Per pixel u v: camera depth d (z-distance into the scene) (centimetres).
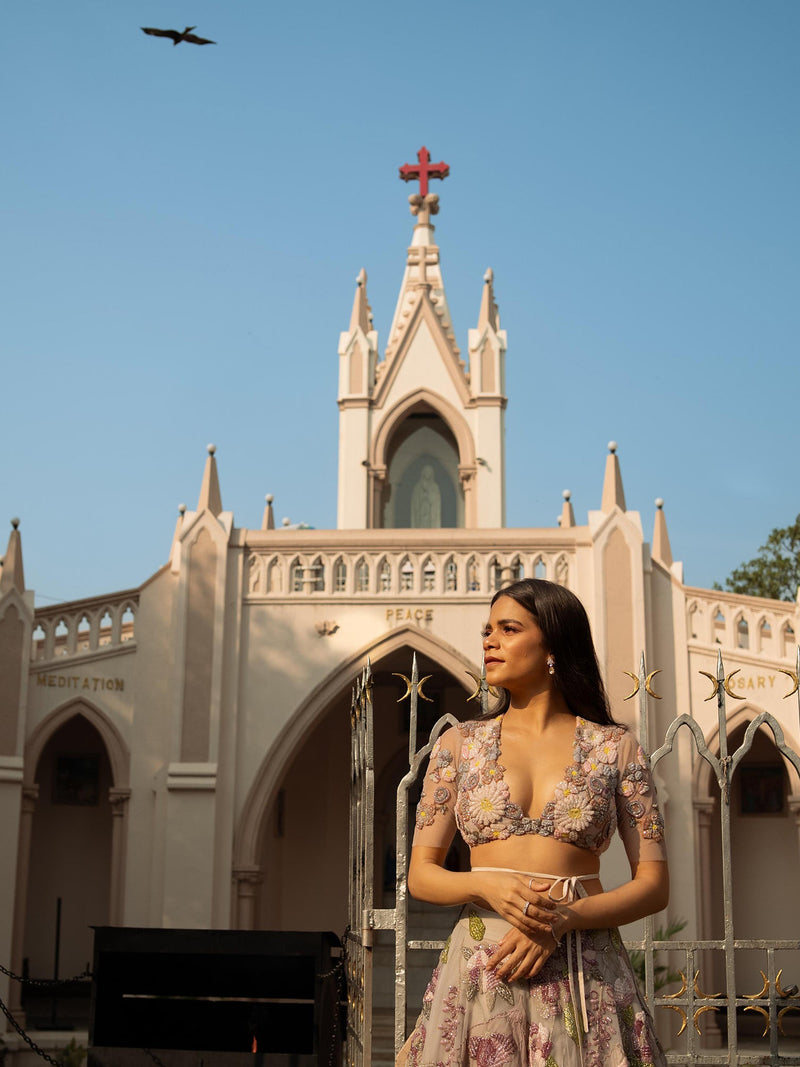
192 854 2483
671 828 2481
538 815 394
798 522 4094
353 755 864
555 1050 370
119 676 2592
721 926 2802
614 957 389
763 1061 643
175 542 2658
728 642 2564
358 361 3603
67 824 2923
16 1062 2267
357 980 838
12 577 2512
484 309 3606
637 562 2558
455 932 396
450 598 2588
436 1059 378
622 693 2503
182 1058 1548
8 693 2467
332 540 2631
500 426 3519
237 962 1597
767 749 2834
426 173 3869
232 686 2577
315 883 3091
